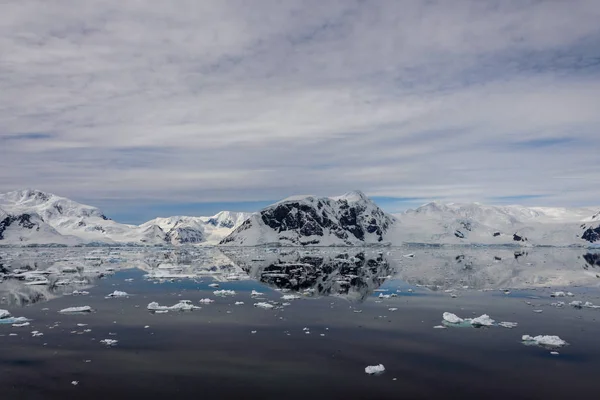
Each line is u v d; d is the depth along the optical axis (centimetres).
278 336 3716
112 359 3080
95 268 11000
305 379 2705
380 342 3528
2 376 2741
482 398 2444
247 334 3781
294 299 5738
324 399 2409
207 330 3922
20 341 3525
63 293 6231
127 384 2614
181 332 3847
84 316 4538
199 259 15800
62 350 3284
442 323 4219
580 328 4028
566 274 9575
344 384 2625
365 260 14675
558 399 2431
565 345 3438
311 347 3381
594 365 2975
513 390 2552
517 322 4284
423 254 19688
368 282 7850
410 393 2500
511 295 6122
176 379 2698
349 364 2984
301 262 13638
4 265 11775
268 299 5750
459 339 3625
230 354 3198
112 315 4584
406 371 2852
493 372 2839
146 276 8850
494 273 9712
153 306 5003
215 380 2686
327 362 3023
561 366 2952
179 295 6078
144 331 3881
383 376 2762
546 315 4634
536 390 2552
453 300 5634
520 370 2873
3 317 4356
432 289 6794
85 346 3394
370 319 4412
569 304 5303
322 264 12694
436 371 2852
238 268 11212
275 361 3044
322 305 5259
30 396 2438
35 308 5009
